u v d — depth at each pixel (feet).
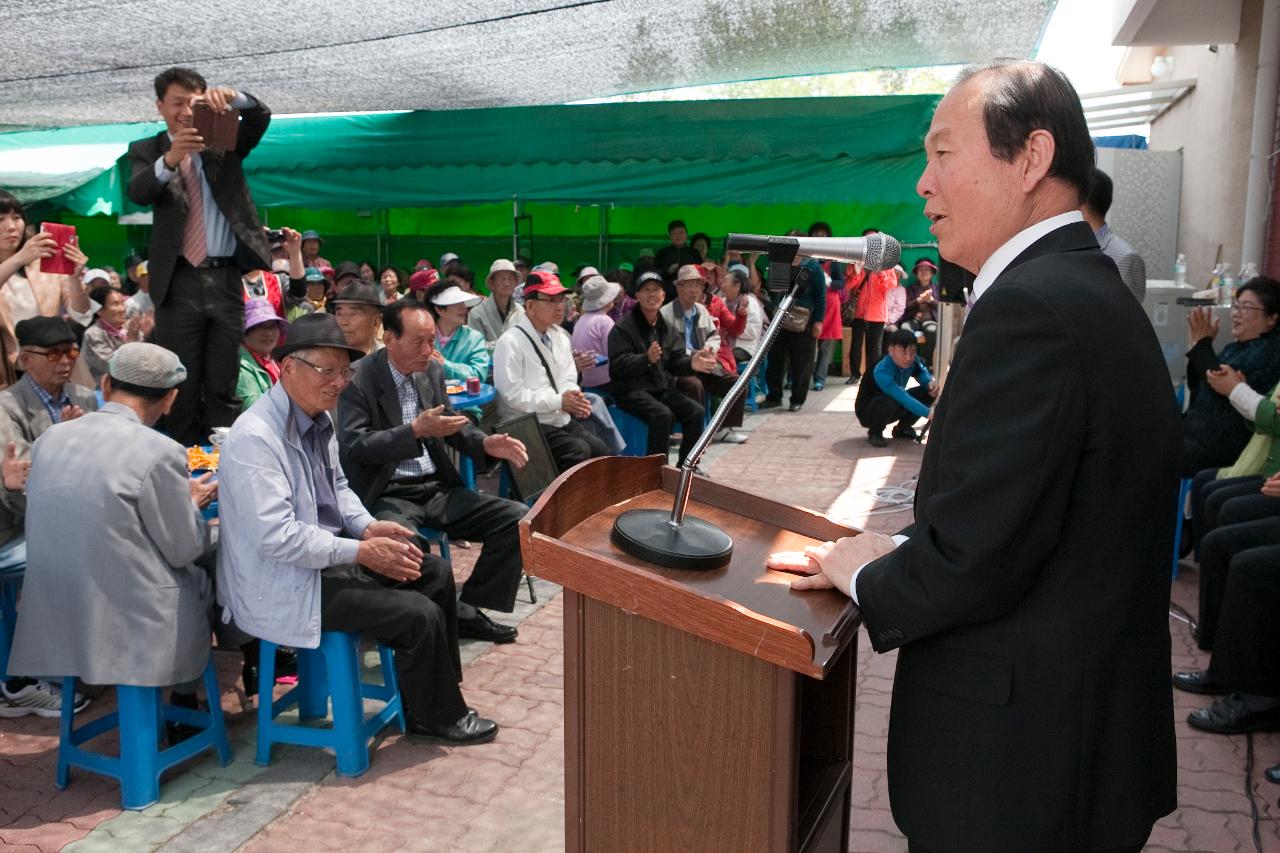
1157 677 4.66
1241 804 9.78
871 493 23.04
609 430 21.03
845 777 5.90
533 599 15.40
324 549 9.73
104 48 23.48
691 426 25.82
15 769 10.39
